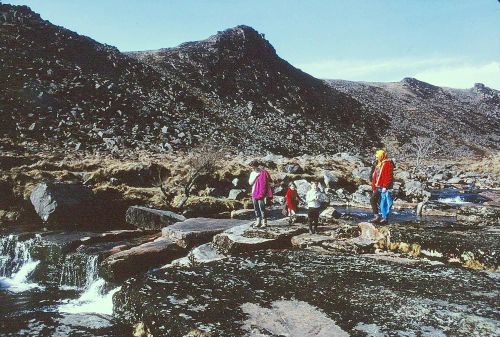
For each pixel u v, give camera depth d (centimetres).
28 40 5469
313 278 737
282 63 12738
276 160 3881
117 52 7450
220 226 1506
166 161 3169
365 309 582
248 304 618
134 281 752
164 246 1327
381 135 10806
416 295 630
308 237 1082
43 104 3969
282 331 524
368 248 965
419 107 16188
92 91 4900
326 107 11169
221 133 5897
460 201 3003
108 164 2659
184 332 541
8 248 1530
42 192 1839
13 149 2795
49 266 1386
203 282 729
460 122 15325
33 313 779
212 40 11781
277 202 2592
